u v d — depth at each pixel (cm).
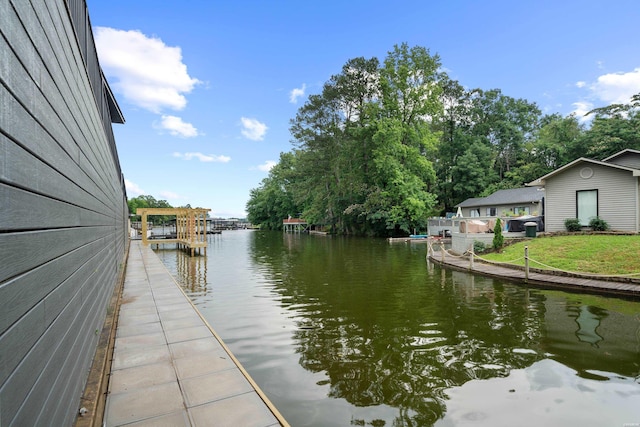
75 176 276
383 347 498
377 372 418
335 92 3247
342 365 438
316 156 3531
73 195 262
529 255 1160
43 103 179
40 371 158
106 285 554
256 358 463
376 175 3111
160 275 1023
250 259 1681
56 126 209
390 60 2919
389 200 2952
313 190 4047
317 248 2233
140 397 295
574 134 3266
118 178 1099
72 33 289
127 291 783
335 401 354
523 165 3481
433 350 484
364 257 1658
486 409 336
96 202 433
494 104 3900
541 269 988
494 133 3906
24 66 146
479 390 372
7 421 115
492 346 495
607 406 338
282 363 446
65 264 221
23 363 134
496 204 2788
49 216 183
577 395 359
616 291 774
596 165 1373
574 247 1128
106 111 751
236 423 256
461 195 3588
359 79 3231
